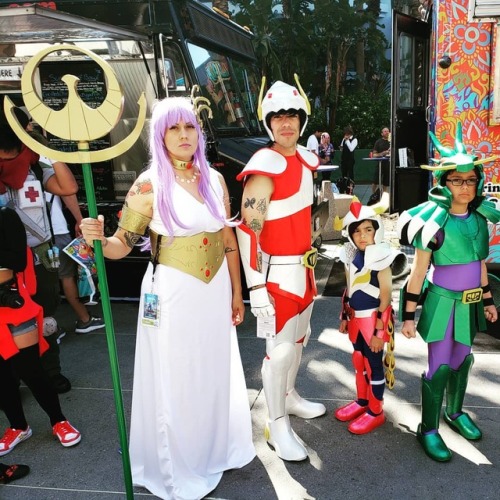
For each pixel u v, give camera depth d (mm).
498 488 2494
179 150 2303
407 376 3602
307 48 19891
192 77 4668
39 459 2852
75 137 2041
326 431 3004
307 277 2742
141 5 4602
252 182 2547
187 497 2414
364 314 2881
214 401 2539
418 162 6223
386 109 18734
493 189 4004
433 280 2701
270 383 2758
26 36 4637
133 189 2342
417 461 2709
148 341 2438
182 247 2363
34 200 3156
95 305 5289
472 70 3912
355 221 2766
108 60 4965
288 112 2492
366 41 21172
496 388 3387
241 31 6047
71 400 3484
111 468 2758
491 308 2812
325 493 2506
